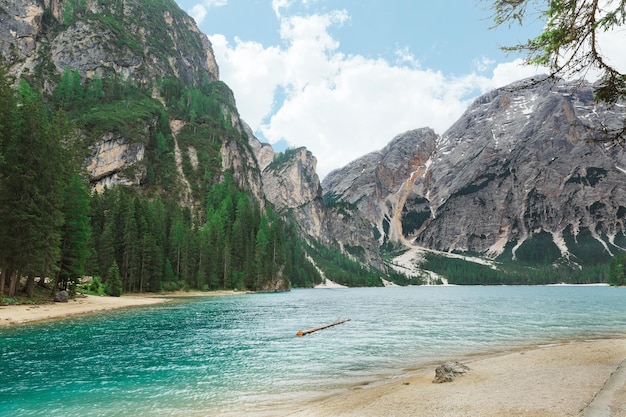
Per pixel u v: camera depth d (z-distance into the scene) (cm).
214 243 14525
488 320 5197
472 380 1788
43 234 5503
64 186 6569
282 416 1420
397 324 4706
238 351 2830
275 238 17888
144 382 1966
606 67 1058
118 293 9206
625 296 13238
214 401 1647
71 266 6550
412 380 1938
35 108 5572
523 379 1736
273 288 16388
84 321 4319
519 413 1175
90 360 2470
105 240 10031
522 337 3594
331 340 3378
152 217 12369
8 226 5159
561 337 3591
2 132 5184
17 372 2158
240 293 13375
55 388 1848
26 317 4319
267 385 1912
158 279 11119
